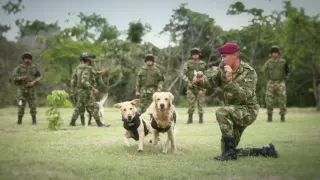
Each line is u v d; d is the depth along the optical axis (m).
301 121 12.07
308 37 21.22
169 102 5.60
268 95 12.20
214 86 5.21
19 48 28.19
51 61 30.64
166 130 5.73
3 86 26.48
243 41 31.08
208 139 7.46
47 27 30.44
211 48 29.98
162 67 29.05
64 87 31.83
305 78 30.62
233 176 4.05
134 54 31.11
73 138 7.53
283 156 5.25
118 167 4.52
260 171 4.26
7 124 11.05
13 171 4.30
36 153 5.59
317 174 4.11
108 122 12.17
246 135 7.96
